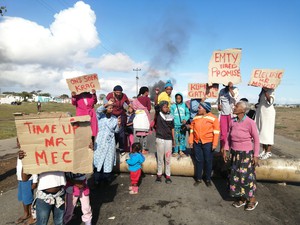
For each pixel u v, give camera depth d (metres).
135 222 4.57
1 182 6.99
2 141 13.77
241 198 5.24
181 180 6.81
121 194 5.89
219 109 7.26
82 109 6.45
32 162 3.40
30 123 3.34
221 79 6.86
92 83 6.30
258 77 6.49
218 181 6.71
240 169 5.02
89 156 3.62
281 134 16.64
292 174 6.15
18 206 5.34
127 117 7.68
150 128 7.39
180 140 7.54
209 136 6.14
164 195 5.80
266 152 6.93
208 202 5.43
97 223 4.54
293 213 4.95
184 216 4.79
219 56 6.82
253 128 4.91
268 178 6.29
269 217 4.77
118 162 7.18
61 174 3.53
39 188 3.40
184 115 7.48
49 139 3.40
